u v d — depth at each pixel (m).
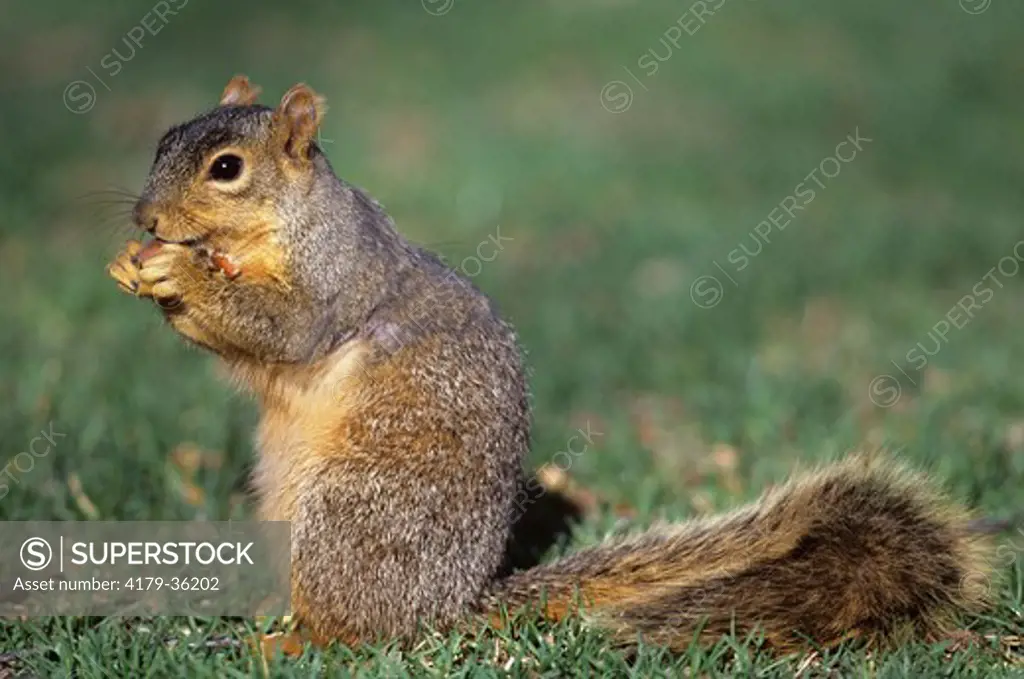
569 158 26.23
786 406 14.27
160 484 11.49
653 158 26.62
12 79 31.47
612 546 9.23
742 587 8.79
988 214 23.77
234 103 10.66
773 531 9.08
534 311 18.58
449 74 31.25
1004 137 28.02
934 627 8.78
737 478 12.30
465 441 9.11
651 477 12.23
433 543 8.90
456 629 8.88
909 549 8.85
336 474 8.90
